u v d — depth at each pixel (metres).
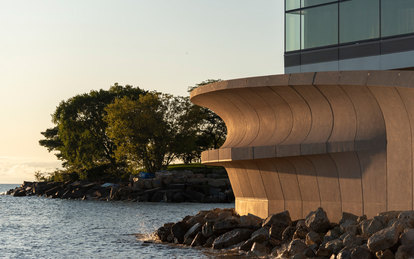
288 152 23.95
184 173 81.94
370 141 21.58
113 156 93.56
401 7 25.55
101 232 35.50
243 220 24.95
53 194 102.31
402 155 20.77
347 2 27.08
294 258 19.09
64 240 31.30
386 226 18.91
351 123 22.52
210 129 105.38
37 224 42.97
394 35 25.67
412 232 17.19
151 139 88.19
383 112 21.23
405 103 20.05
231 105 28.88
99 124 103.56
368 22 26.44
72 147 103.62
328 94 22.62
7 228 39.59
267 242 22.69
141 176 85.06
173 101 89.38
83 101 103.38
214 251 23.59
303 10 28.62
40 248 27.84
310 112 24.20
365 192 22.05
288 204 25.95
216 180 79.94
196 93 29.56
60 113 107.50
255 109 27.41
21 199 95.88
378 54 26.08
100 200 86.75
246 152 25.83
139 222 42.91
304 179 24.73
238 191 30.69
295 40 28.81
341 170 22.94
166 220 44.59
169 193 77.81
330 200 23.59
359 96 21.56
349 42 26.95
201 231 26.23
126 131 85.31
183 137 88.25
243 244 23.06
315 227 21.33
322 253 19.16
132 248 26.50
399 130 20.84
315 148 23.03
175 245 26.52
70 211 58.94
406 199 20.61
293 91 23.78
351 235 18.94
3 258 24.61
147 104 87.12
